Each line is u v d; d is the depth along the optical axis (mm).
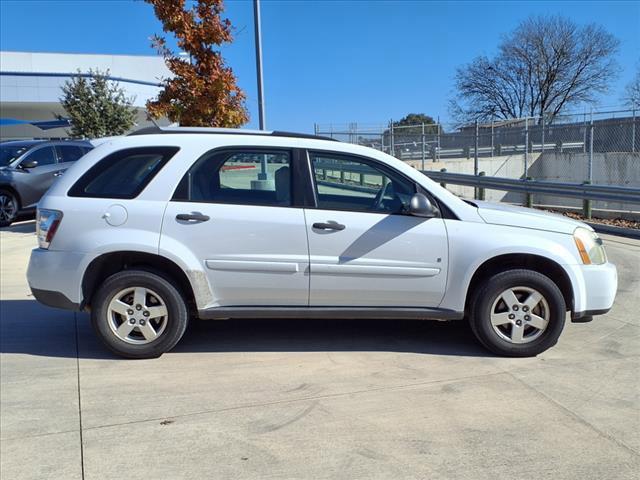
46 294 4512
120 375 4309
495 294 4492
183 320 4578
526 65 51094
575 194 11719
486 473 2982
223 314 4559
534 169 25734
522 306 4516
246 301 4578
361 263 4473
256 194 4551
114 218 4426
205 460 3129
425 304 4605
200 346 4930
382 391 3979
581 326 5395
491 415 3609
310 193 4531
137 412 3703
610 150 22781
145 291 4516
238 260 4449
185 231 4426
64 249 4434
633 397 3850
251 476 2971
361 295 4543
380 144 24328
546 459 3109
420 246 4484
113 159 4566
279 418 3600
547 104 51344
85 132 30125
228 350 4824
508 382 4109
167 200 4461
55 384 4156
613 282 4621
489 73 52750
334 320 5668
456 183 15602
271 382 4156
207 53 11461
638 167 20594
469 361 4535
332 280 4496
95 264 4461
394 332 5281
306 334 5230
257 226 4434
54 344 5027
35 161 12086
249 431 3439
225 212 4441
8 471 3051
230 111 11836
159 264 4590
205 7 11195
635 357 4574
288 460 3117
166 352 4762
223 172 4562
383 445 3260
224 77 11492
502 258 4594
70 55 45094
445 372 4312
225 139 4590
